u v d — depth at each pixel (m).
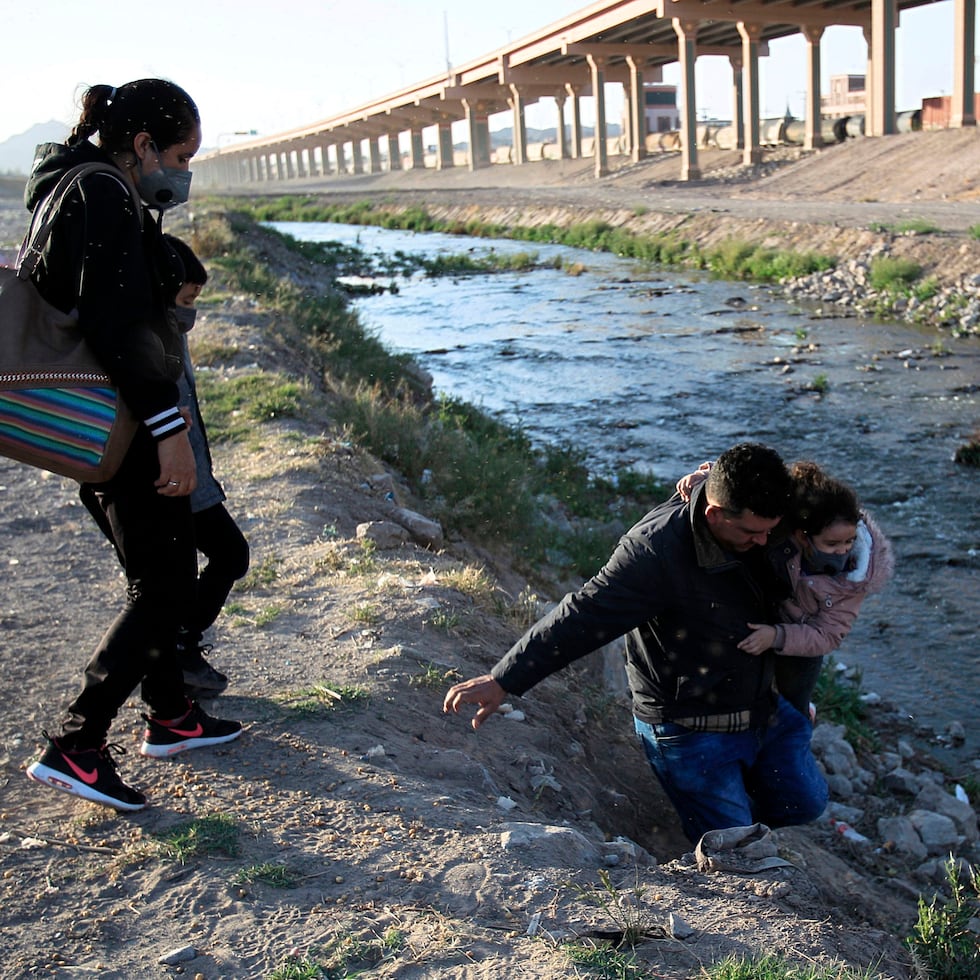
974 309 21.59
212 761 3.94
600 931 2.88
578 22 66.38
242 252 25.94
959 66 42.72
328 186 127.38
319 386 12.80
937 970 3.27
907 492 12.05
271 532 7.07
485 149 100.06
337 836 3.42
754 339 21.81
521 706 5.18
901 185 39.12
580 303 28.53
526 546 9.00
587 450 14.47
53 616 5.62
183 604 3.51
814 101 54.44
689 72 54.84
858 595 3.70
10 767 3.95
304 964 2.73
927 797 5.93
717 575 3.59
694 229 36.84
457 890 3.11
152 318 3.17
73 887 3.14
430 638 5.46
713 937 2.92
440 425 11.02
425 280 35.59
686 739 3.89
